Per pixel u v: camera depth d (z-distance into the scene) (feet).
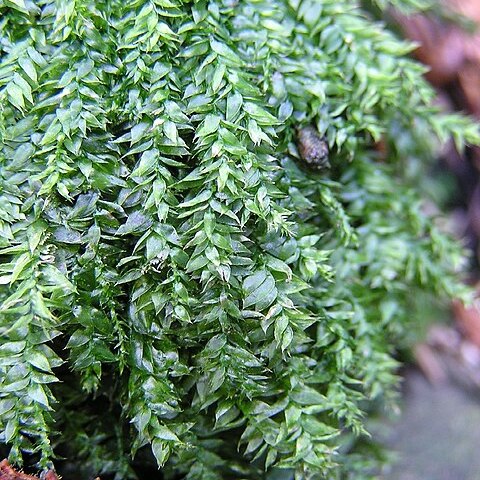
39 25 0.15
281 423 0.15
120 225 0.15
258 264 0.15
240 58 0.15
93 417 0.16
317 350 0.16
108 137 0.15
